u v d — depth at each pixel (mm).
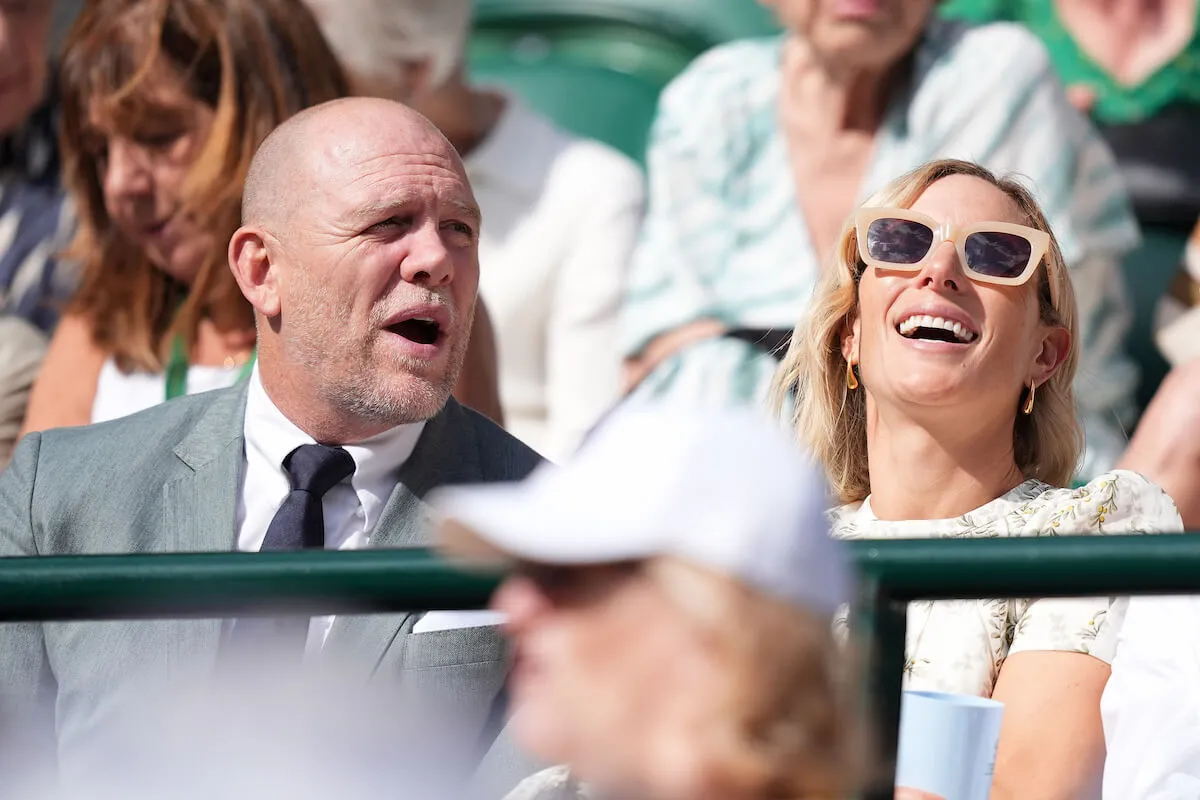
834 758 3939
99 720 9000
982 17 19422
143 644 9141
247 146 12727
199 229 12773
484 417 10414
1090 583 5043
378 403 9594
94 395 13250
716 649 3914
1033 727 8250
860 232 9461
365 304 9602
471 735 8703
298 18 13273
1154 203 18828
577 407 16719
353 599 5273
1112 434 15930
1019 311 9227
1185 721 8070
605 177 17328
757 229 16266
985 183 9602
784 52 16828
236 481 9883
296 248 9703
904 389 9188
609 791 3961
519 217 17156
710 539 3975
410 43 17109
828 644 4016
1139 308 18484
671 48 20891
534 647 4094
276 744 8609
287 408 9914
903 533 9273
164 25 12750
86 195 13617
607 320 16891
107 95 12766
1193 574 5020
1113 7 19031
